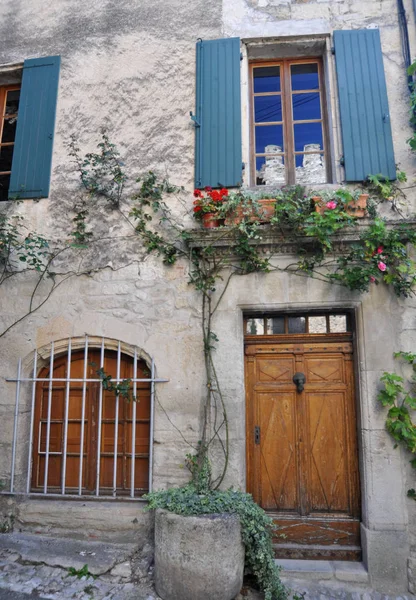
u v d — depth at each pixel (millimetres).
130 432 4195
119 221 4355
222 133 4383
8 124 5184
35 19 5043
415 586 3500
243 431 3924
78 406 4266
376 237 3750
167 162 4422
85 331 4199
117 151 4504
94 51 4812
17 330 4312
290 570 3650
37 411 4305
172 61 4664
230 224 3967
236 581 3213
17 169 4613
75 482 4195
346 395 4055
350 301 3934
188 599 3133
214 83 4512
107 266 4281
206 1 4781
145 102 4594
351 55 4410
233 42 4574
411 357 3719
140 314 4156
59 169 4578
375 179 3994
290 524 3920
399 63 4398
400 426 3611
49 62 4836
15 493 4043
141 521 3861
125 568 3520
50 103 4719
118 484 4141
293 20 4629
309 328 4191
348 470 3957
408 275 3900
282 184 4508
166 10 4816
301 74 4812
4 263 4398
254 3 4719
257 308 4047
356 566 3697
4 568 3469
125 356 4277
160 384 4027
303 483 3982
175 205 4316
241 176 4277
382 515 3629
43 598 3178
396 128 4246
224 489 3779
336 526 3879
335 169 4301
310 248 4004
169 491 3619
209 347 3949
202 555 3146
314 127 4641
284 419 4102
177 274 4168
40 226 4473
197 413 3943
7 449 4133
